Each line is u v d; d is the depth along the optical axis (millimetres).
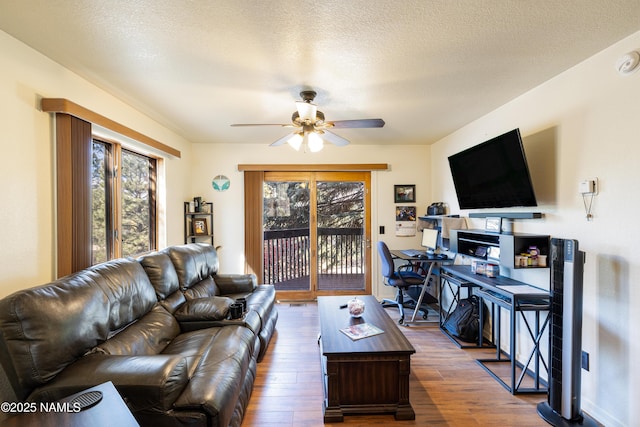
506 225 2850
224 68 2113
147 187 3447
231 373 1703
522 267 2342
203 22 1596
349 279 4629
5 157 1685
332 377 1943
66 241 1988
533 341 2295
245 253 4418
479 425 1884
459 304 3318
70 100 2137
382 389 1968
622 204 1804
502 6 1481
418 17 1564
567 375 1875
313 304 4375
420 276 3875
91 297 1649
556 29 1679
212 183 4422
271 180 4562
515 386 2225
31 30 1656
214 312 2348
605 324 1902
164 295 2422
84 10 1490
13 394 1579
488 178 2840
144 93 2549
